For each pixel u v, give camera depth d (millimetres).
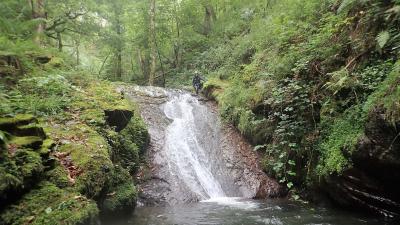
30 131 5953
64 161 6246
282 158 10164
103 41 21391
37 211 4848
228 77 17000
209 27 25859
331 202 8578
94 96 10383
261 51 14383
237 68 16641
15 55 9992
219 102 14773
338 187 8039
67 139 7145
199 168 11273
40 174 5469
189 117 14109
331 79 8961
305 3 12625
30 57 11383
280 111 10453
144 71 27859
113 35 21297
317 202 8945
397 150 6422
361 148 7086
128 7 24875
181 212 8109
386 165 6695
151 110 13875
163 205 8984
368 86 7594
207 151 12000
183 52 25953
